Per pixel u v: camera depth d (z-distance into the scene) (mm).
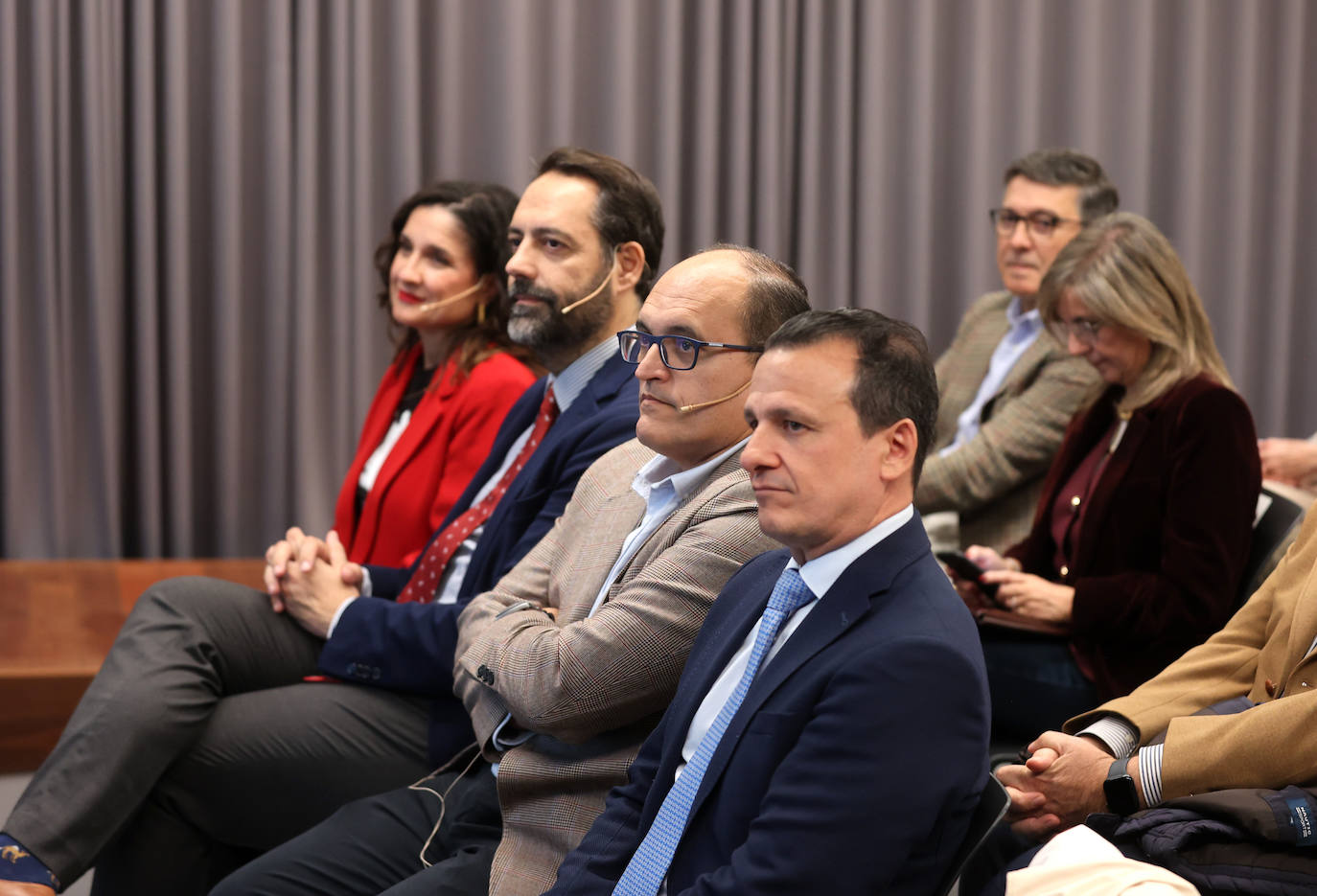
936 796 1308
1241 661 1886
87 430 4332
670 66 4762
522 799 1842
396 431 2877
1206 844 1522
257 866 2010
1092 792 1742
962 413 3592
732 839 1414
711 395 1752
